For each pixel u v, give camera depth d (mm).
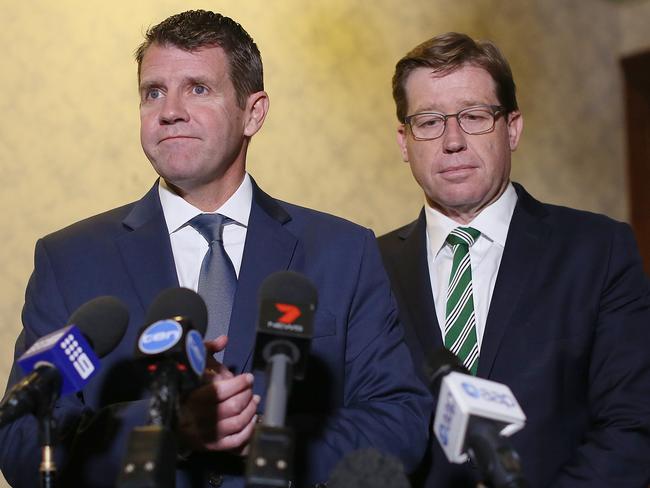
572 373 2154
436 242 2334
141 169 3428
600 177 4434
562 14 4406
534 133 4281
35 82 3365
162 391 1216
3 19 3365
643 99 4523
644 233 4473
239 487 1730
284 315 1248
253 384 1801
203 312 1450
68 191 3346
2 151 3320
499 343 2156
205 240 1923
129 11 3453
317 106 3750
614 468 2059
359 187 3801
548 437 2096
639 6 4523
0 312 3260
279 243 1926
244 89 1960
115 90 3420
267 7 3680
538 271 2223
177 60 1890
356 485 1150
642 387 2141
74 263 1893
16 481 1770
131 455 1106
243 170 2000
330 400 1853
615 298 2209
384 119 3885
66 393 1380
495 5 4207
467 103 2281
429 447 2123
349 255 1949
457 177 2268
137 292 1856
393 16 3943
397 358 1916
